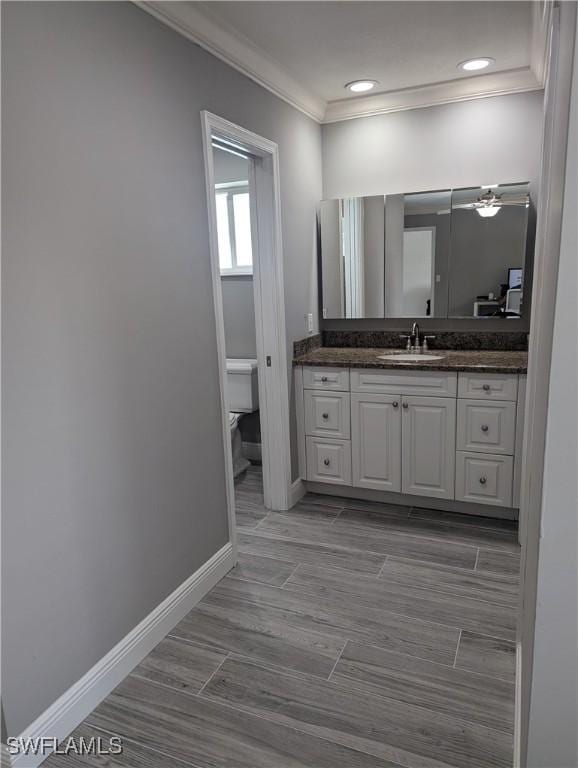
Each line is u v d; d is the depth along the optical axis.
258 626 2.12
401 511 3.10
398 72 2.81
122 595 1.85
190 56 2.07
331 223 3.44
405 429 3.00
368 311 3.44
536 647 0.62
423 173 3.26
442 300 3.28
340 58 2.59
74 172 1.56
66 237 1.54
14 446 1.42
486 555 2.59
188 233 2.10
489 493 2.88
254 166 2.81
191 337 2.16
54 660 1.59
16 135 1.37
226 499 2.49
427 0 2.05
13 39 1.35
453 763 1.51
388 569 2.50
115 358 1.75
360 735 1.61
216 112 2.26
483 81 2.95
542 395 0.66
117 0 1.69
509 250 3.08
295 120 3.06
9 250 1.37
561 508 0.57
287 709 1.71
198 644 2.03
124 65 1.73
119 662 1.83
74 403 1.60
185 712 1.71
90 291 1.64
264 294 2.94
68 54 1.52
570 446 0.55
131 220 1.79
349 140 3.41
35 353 1.46
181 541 2.17
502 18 2.22
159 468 2.01
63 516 1.59
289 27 2.24
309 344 3.42
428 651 1.95
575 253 0.52
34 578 1.51
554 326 0.54
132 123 1.78
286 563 2.58
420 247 3.27
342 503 3.24
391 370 2.96
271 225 2.84
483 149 3.11
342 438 3.16
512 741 1.57
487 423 2.80
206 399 2.29
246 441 4.09
